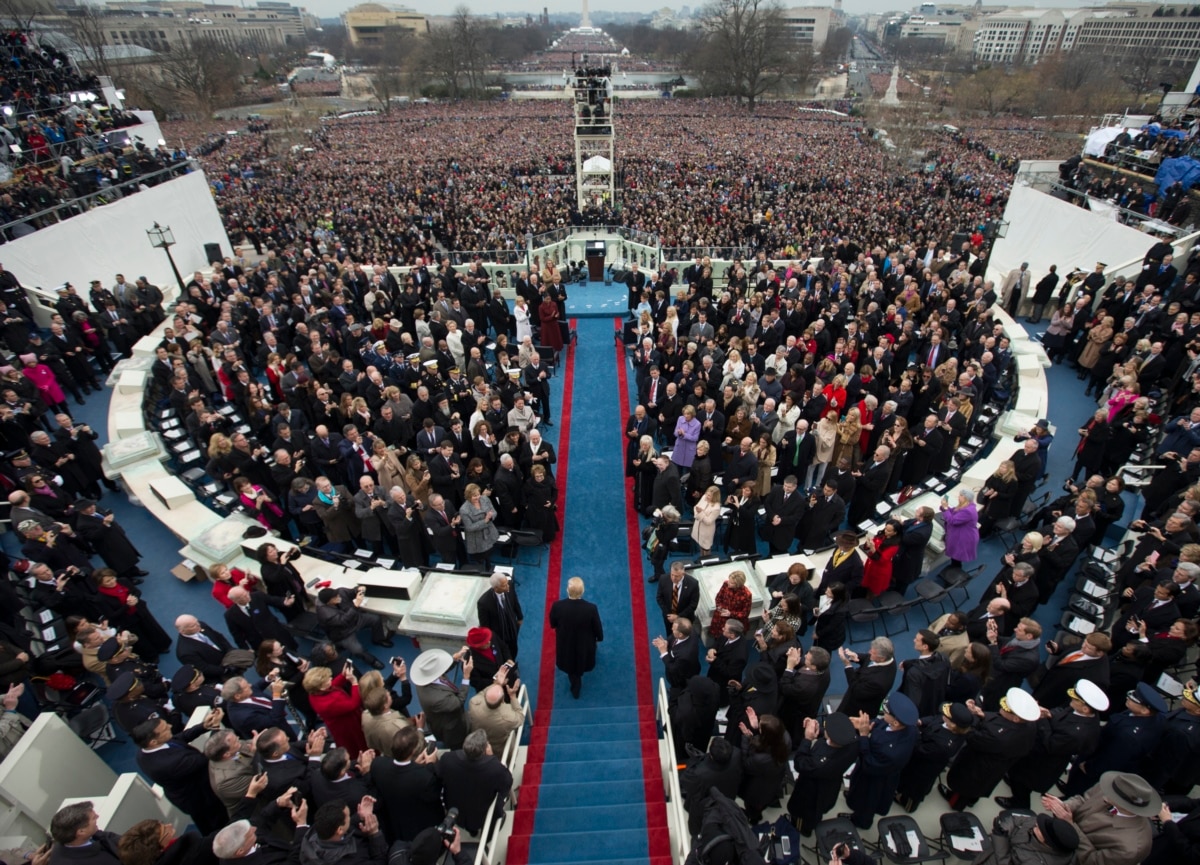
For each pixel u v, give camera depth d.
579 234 26.55
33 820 5.81
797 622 7.29
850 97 101.00
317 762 5.59
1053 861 4.82
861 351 13.26
